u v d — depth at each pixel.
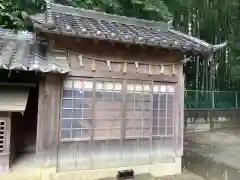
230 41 13.89
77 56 5.07
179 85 5.97
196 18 14.68
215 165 7.16
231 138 11.84
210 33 15.18
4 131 4.79
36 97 6.41
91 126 5.18
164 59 5.81
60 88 4.93
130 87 5.52
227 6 13.97
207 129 13.95
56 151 4.88
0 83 4.97
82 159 5.09
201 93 14.24
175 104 5.95
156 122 5.77
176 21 14.28
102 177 5.20
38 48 5.65
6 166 4.78
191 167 6.88
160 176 5.71
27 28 7.47
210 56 5.78
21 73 5.48
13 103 4.50
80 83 5.11
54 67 4.32
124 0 10.45
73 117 5.05
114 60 5.35
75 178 5.00
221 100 14.77
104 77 5.26
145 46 5.12
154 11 10.53
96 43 4.98
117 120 5.40
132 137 5.52
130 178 5.16
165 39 5.45
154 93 5.75
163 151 5.81
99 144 5.23
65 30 4.38
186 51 5.43
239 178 5.97
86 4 9.51
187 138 11.83
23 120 6.42
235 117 14.84
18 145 6.31
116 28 5.69
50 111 4.86
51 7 6.00
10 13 7.53
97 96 5.24
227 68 15.29
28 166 5.15
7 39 6.11
